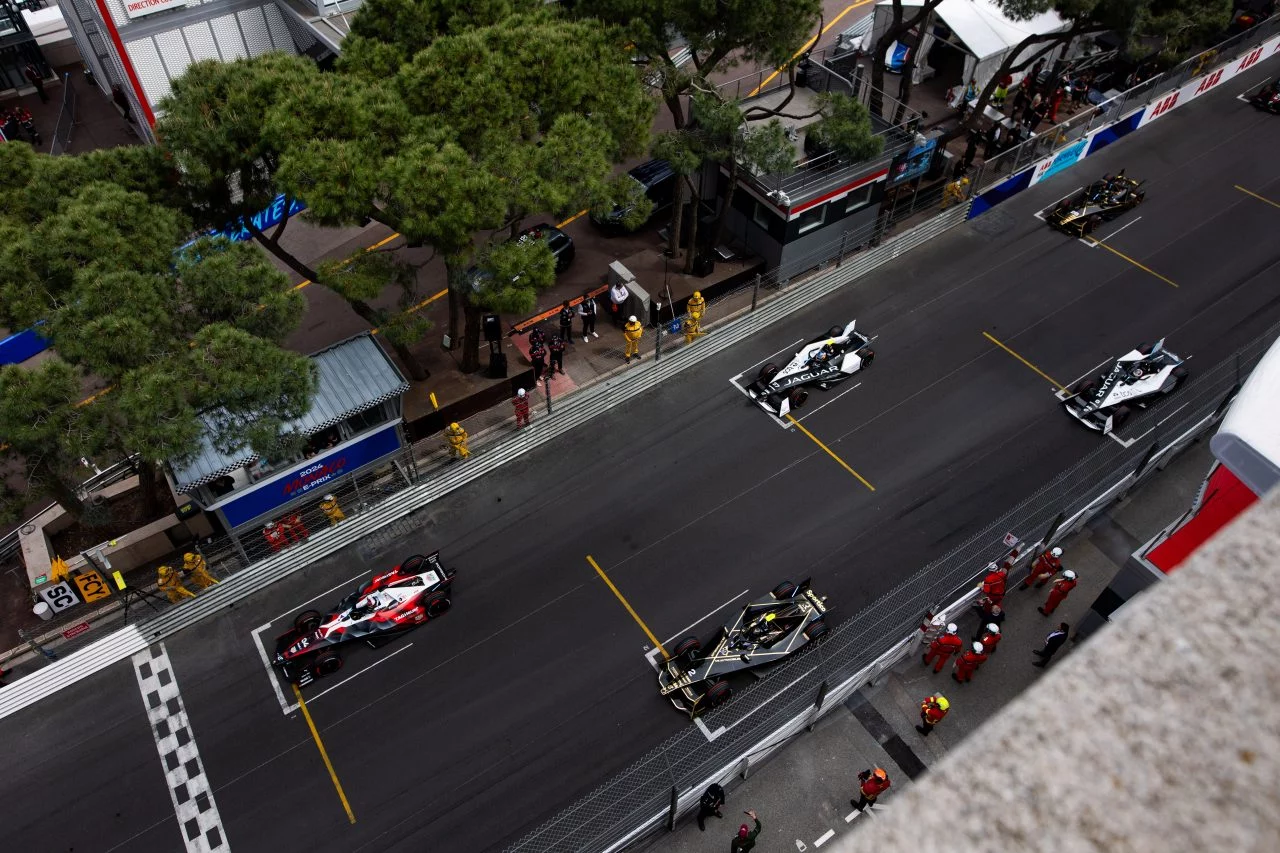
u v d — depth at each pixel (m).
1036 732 2.04
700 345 29.08
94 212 19.78
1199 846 1.77
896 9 31.97
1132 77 38.69
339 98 21.56
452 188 21.48
